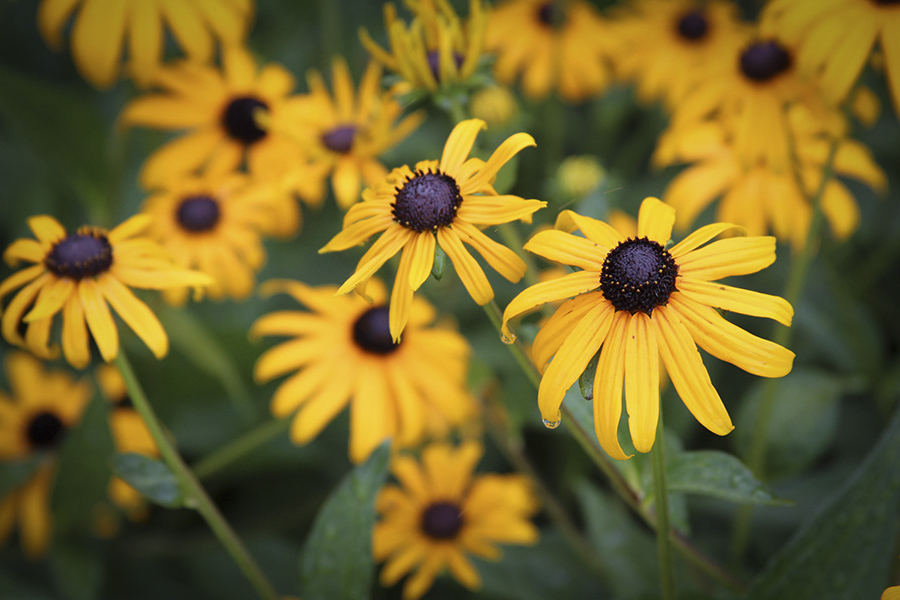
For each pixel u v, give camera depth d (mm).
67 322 346
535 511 497
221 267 481
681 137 507
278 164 491
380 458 355
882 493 334
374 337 441
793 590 336
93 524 479
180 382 515
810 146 470
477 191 331
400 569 450
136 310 347
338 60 501
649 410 302
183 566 506
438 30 405
